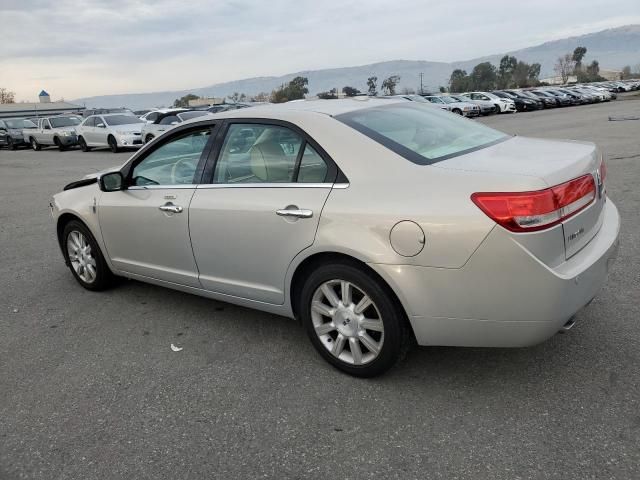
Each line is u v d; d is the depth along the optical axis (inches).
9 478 100.6
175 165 155.6
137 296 189.2
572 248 109.0
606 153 454.3
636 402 109.3
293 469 98.2
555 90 1699.1
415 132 130.6
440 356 133.3
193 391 126.2
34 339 159.5
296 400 119.5
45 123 995.3
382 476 94.7
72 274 217.3
